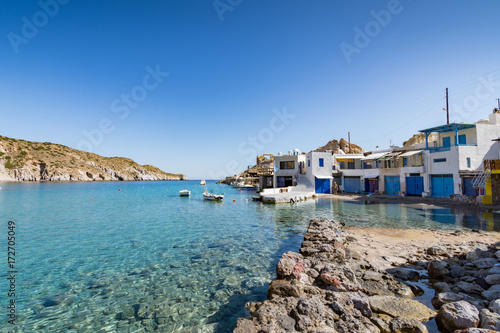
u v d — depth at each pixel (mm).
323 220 17203
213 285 8617
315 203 31953
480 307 5914
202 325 6359
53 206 33406
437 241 12570
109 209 30234
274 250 12523
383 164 41812
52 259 11609
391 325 5422
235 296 7785
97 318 6797
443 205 25438
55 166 152750
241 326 5176
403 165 37625
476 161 28672
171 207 32125
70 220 22281
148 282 8992
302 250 10555
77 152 193625
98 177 171500
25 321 6688
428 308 6188
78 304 7543
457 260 9312
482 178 24625
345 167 50125
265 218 22109
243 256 11664
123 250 12914
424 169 32875
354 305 6070
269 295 6918
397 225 17078
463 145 28375
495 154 29453
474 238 12883
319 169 45312
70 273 9945
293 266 7859
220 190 77625
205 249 12867
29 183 115500
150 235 16156
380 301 6449
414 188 34750
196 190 77875
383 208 25250
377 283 7598
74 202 38812
